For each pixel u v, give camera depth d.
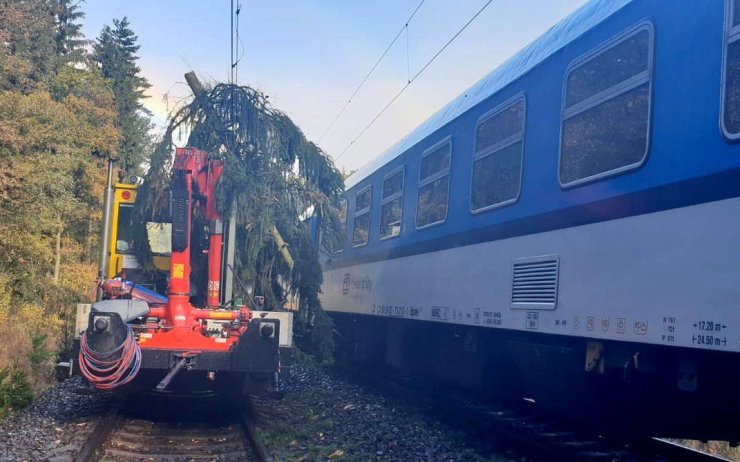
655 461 7.10
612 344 6.39
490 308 8.23
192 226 9.63
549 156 7.26
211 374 8.23
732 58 4.95
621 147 6.07
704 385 5.47
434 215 10.41
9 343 13.38
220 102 10.16
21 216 18.97
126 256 10.16
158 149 9.92
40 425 8.05
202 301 9.67
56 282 22.14
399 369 13.34
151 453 7.14
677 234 5.25
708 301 4.87
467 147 9.42
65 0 43.66
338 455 7.20
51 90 30.53
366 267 13.88
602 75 6.50
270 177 10.32
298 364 12.71
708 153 5.05
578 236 6.55
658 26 5.77
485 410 9.98
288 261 10.94
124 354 7.58
